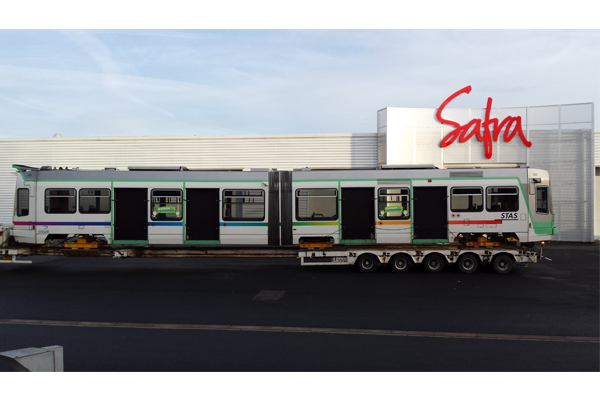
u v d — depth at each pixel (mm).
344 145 19578
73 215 12031
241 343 6180
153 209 12055
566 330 6855
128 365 5305
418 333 6684
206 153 19984
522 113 18422
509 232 11852
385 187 11930
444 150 18531
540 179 11938
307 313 7820
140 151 20109
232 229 12047
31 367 3990
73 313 7840
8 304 8523
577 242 18094
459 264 11781
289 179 12117
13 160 20359
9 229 12391
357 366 5305
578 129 17906
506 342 6270
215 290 9773
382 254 11750
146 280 10961
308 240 12281
